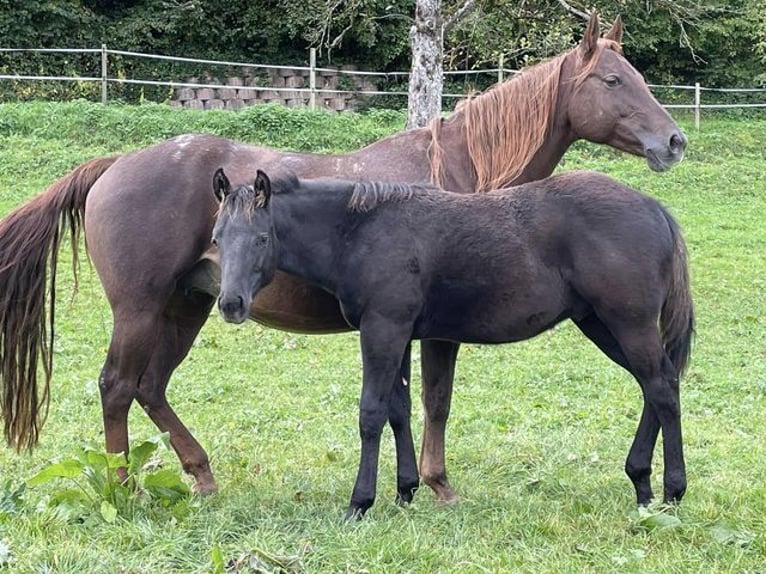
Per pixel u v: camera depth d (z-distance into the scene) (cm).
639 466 498
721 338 986
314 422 714
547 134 572
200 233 533
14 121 1703
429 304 492
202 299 571
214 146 550
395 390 510
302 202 488
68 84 2292
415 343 995
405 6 2488
